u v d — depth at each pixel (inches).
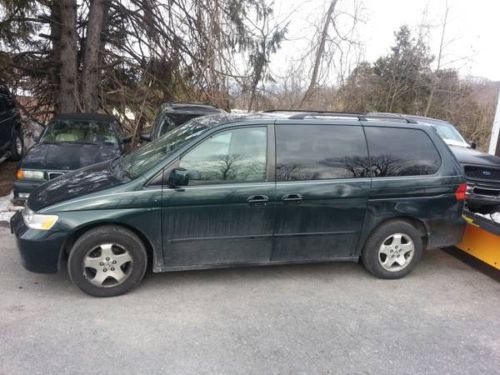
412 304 158.4
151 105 457.7
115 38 440.5
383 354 125.9
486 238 180.1
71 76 392.5
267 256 165.2
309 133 165.6
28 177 238.7
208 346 125.6
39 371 111.0
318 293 163.5
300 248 167.2
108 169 177.0
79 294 154.0
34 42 408.2
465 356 126.7
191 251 157.1
